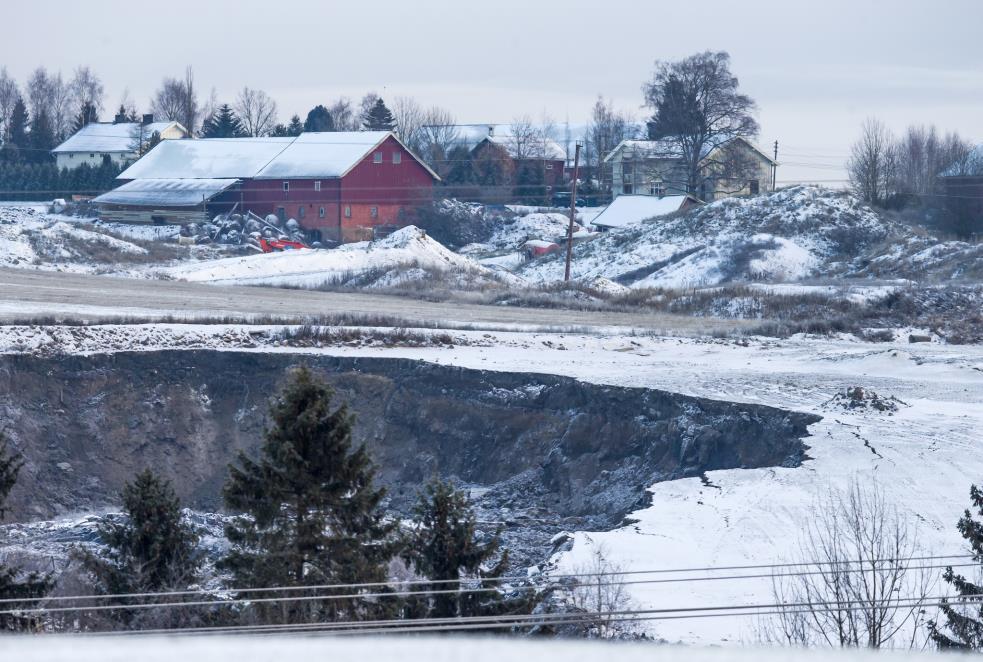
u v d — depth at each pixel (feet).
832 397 178.81
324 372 221.05
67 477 200.75
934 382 202.39
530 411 199.82
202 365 223.10
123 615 95.40
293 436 102.89
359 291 332.60
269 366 222.69
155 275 356.38
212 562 124.47
